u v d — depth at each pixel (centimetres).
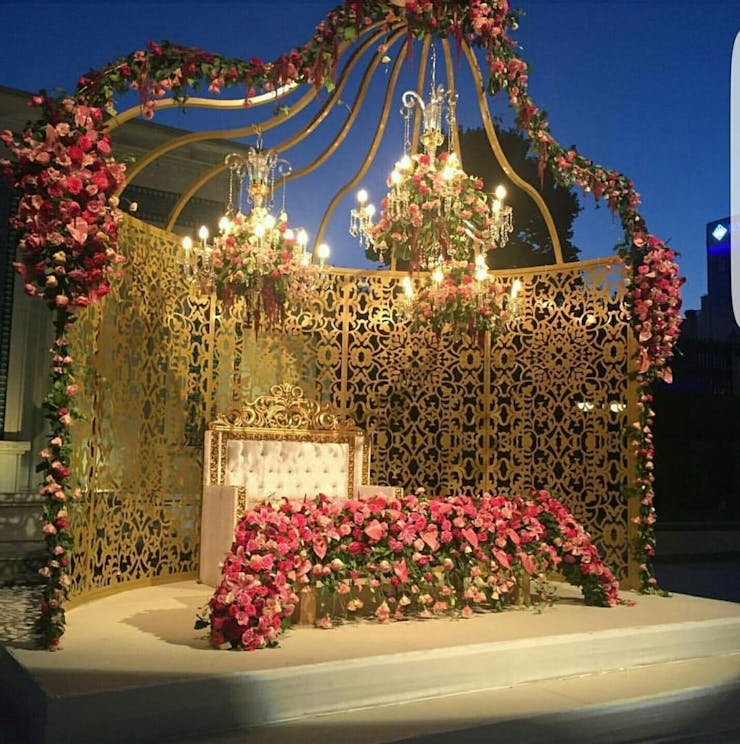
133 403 532
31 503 665
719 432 1511
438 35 477
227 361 618
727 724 369
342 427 635
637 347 570
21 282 732
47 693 286
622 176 564
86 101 405
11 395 721
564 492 611
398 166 516
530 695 361
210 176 574
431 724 317
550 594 516
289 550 395
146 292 544
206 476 577
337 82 527
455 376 664
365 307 668
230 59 439
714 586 805
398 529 431
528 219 1351
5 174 384
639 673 405
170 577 567
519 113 524
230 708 312
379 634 402
